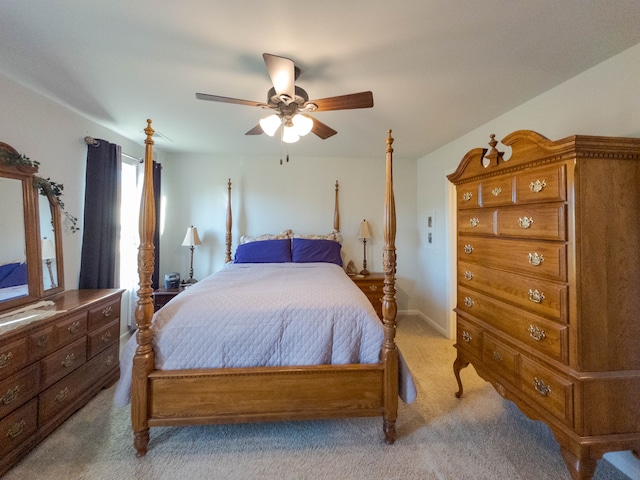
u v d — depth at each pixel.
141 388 1.48
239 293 1.84
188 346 1.55
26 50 1.57
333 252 3.59
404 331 3.41
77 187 2.46
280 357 1.59
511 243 1.55
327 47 1.53
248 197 3.89
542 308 1.36
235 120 2.60
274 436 1.66
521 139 1.44
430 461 1.48
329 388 1.57
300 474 1.40
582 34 1.42
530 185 1.40
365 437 1.65
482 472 1.41
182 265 3.82
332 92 2.03
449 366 2.53
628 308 1.23
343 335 1.62
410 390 1.61
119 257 2.78
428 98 2.14
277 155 3.89
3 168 1.76
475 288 1.86
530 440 1.63
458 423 1.77
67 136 2.35
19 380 1.47
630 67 1.53
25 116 1.99
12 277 1.80
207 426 1.74
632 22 1.33
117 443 1.59
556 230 1.27
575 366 1.21
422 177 3.94
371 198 4.05
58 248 2.18
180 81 1.91
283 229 3.93
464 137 2.97
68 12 1.29
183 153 3.80
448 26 1.37
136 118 2.56
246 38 1.46
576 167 1.19
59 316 1.72
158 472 1.40
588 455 1.19
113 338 2.26
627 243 1.23
